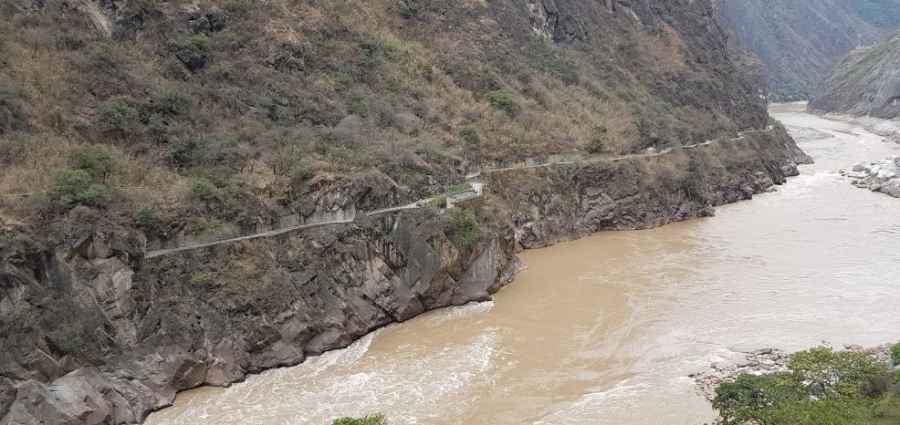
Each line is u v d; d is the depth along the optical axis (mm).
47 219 37781
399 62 73938
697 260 61531
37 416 32531
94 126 46531
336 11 74250
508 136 72500
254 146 51656
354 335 45531
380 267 48719
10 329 33938
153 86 52156
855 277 55438
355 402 37094
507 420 35125
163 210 42281
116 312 38125
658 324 47125
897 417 27609
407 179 55156
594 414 35531
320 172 49594
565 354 42844
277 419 35375
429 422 35031
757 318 47688
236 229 44594
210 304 41000
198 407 36781
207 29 61406
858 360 34562
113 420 34656
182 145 48094
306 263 45656
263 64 61625
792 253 62719
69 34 52250
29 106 45156
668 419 34719
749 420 29812
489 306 51250
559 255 64750
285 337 42406
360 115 62031
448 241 51375
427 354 43188
